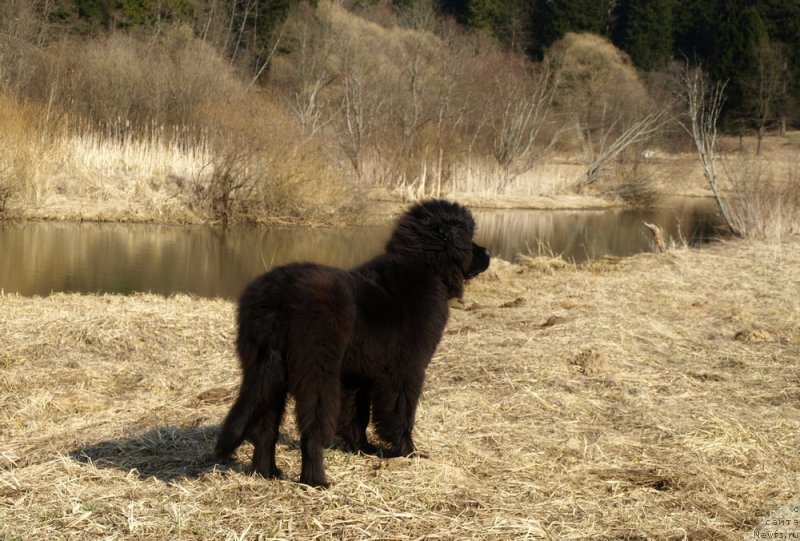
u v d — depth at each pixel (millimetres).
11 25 35875
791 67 57938
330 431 4980
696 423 6559
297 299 4805
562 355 8445
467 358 8297
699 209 32500
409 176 30547
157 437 5906
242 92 32594
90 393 7145
